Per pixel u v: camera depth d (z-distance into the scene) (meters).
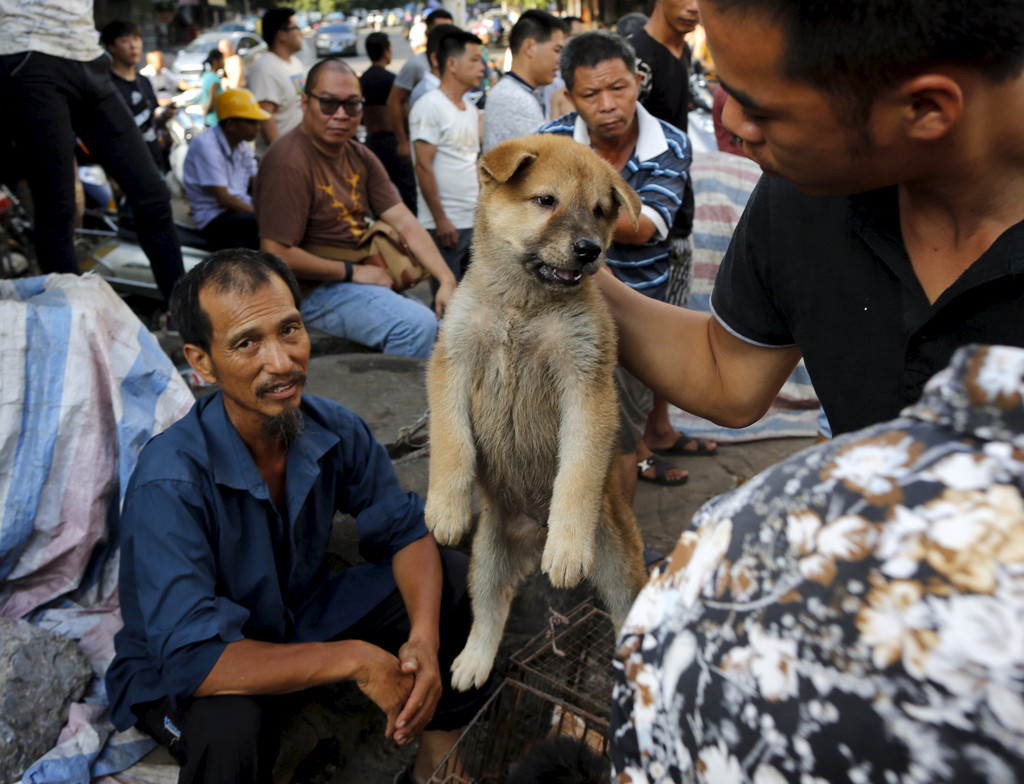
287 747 2.71
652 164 3.67
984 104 1.00
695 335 1.99
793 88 1.00
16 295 3.14
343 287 5.25
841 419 1.48
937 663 0.59
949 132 1.02
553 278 2.35
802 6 0.93
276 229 5.00
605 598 2.74
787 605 0.68
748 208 1.62
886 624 0.62
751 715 0.68
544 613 3.28
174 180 7.48
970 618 0.59
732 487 4.76
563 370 2.36
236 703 2.24
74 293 3.03
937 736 0.59
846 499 0.68
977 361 0.67
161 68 14.58
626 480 3.86
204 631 2.23
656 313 2.12
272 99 8.41
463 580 2.86
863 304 1.38
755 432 5.31
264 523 2.47
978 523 0.61
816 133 1.03
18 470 2.65
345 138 5.02
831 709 0.64
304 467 2.54
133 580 2.43
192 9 37.34
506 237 2.45
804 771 0.65
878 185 1.15
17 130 4.35
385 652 2.39
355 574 2.81
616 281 2.37
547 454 2.53
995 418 0.65
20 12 4.12
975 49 0.93
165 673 2.24
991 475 0.62
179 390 3.13
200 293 2.29
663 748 0.79
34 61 4.21
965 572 0.60
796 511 0.71
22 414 2.67
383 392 4.57
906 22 0.90
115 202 8.57
